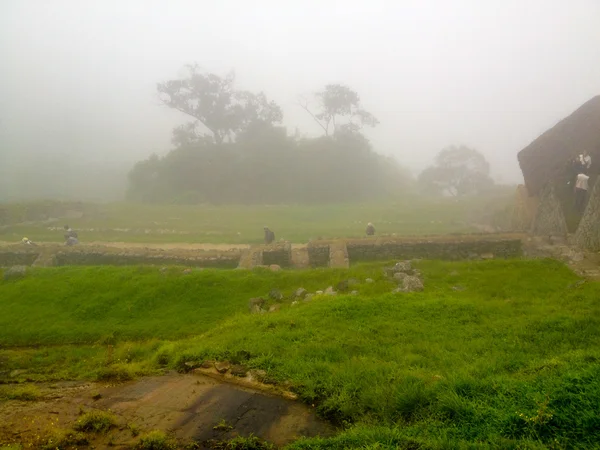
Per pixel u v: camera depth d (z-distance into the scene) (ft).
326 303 34.88
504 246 61.21
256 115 194.39
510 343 25.82
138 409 21.24
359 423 18.11
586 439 14.14
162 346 32.58
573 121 75.77
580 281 38.68
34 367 33.35
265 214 127.65
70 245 68.74
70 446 17.98
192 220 117.80
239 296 44.62
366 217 120.47
